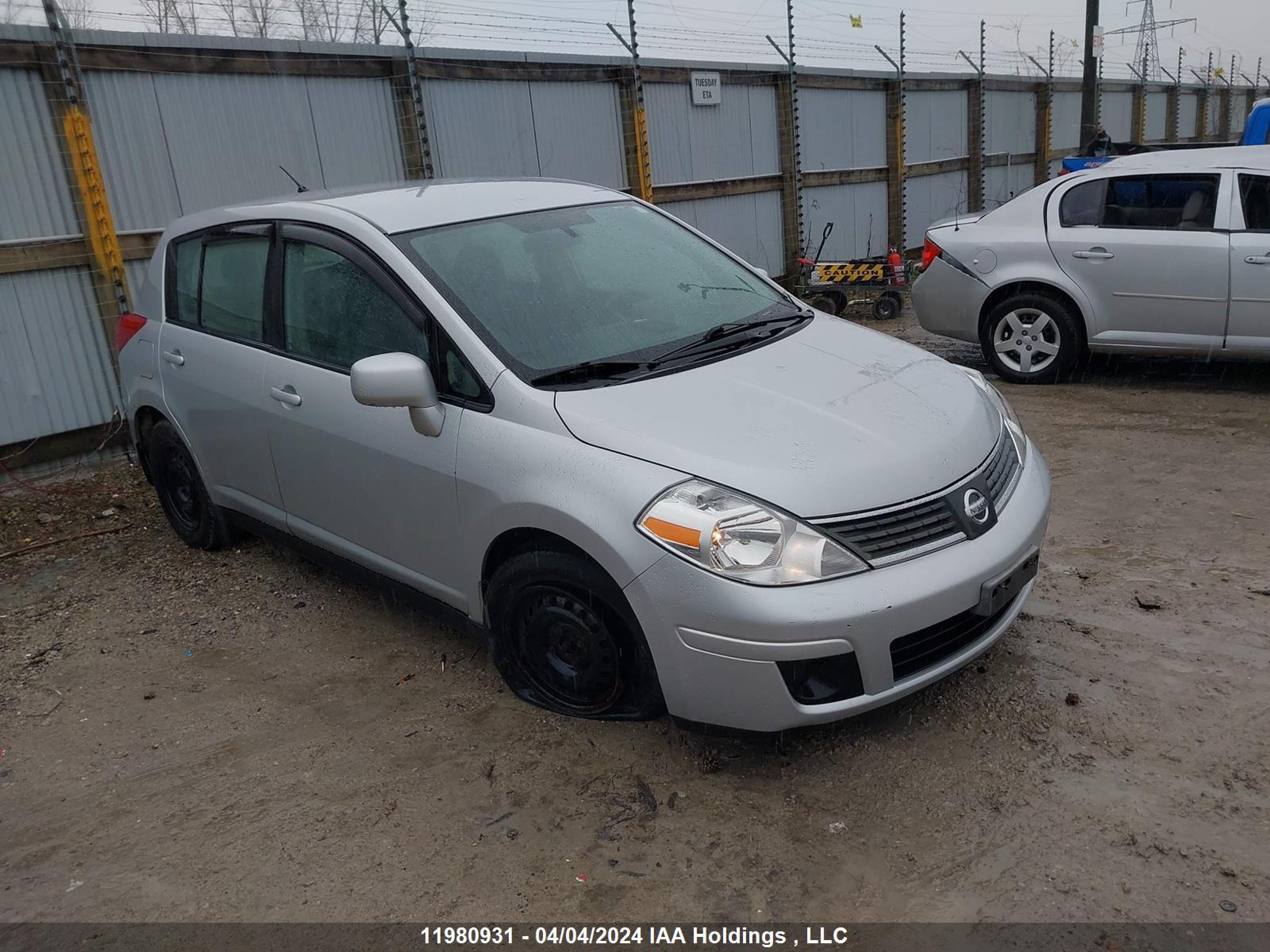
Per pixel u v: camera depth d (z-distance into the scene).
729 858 2.62
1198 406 6.54
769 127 12.40
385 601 4.38
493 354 3.21
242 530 5.04
